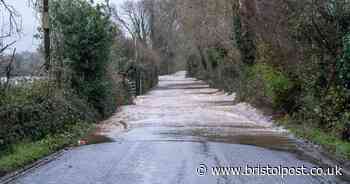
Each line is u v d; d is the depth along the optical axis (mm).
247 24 28922
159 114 25766
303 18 17094
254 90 27281
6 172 10797
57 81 19625
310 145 14141
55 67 19938
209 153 12844
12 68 14445
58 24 21859
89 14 22422
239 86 33906
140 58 54906
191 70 96688
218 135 16609
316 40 16812
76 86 22312
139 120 22688
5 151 12633
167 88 63312
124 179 9938
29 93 15656
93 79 23109
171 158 12164
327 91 16172
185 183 9461
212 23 40906
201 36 46969
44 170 11203
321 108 16359
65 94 19578
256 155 12492
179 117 23672
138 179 9906
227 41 37375
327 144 13461
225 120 21922
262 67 23812
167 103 35188
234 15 31062
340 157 11844
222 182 9508
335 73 15828
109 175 10383
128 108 30781
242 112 25734
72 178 10211
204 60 67125
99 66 23141
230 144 14484
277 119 20484
